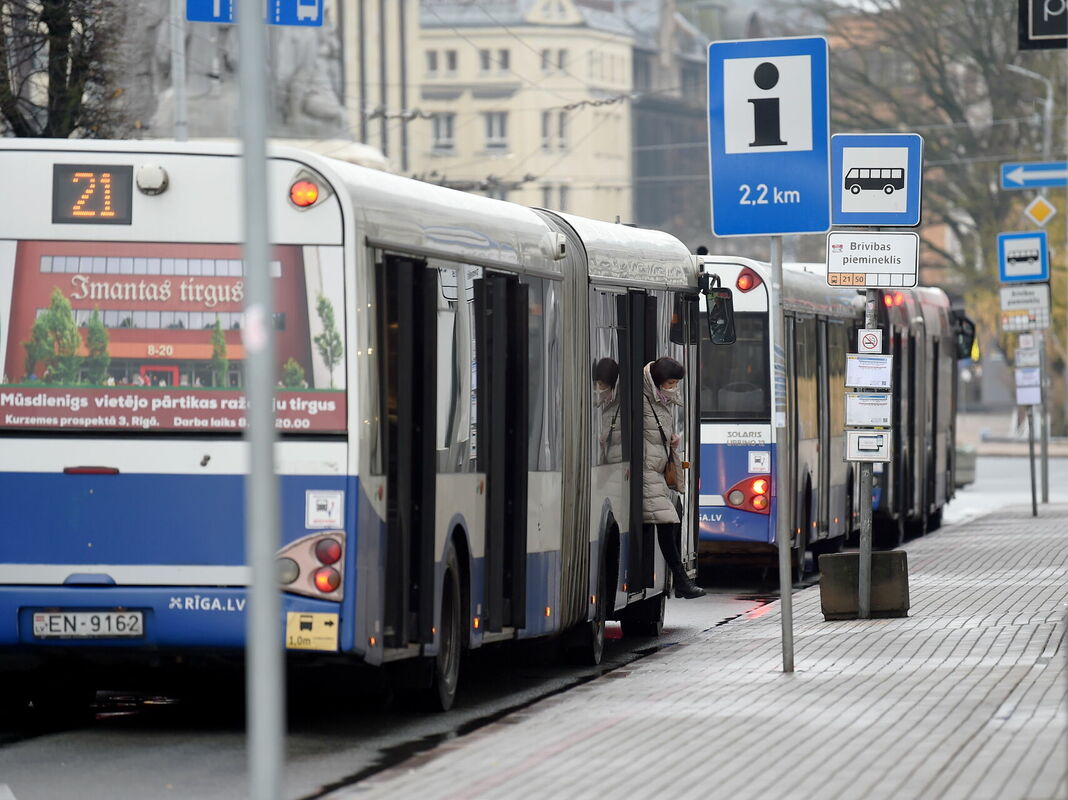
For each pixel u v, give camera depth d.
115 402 38.66
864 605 60.75
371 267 39.03
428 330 40.88
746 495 79.62
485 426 45.12
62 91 95.88
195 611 38.47
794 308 82.62
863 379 59.69
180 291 38.72
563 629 50.94
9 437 38.78
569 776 33.38
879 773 32.72
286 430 38.31
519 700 46.97
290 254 38.38
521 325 46.16
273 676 23.16
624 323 57.03
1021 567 80.50
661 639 62.00
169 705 46.19
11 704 44.34
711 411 79.94
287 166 38.44
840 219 57.53
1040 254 112.88
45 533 38.78
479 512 45.12
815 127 46.12
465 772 34.09
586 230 54.56
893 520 101.94
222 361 38.66
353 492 38.25
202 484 38.62
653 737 37.59
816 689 44.06
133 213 38.72
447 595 43.31
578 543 51.78
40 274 38.75
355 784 33.31
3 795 33.94
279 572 38.25
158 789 34.53
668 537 59.56
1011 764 33.06
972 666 47.38
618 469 56.31
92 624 38.66
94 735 41.03
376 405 39.19
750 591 81.00
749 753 35.28
